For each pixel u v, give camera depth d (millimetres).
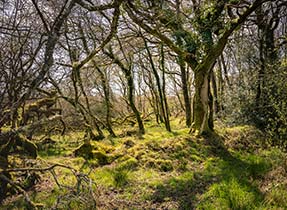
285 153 9680
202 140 12500
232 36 18078
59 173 9648
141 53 21844
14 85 5422
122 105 34625
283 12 15914
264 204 6824
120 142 14570
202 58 13812
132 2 13078
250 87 14680
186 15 13805
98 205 7406
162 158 10812
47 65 4973
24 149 8953
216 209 6891
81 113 15797
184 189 8398
